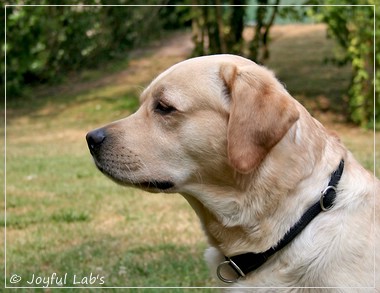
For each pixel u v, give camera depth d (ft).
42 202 26.66
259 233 10.29
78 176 31.58
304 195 10.14
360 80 39.24
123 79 59.62
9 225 23.44
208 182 10.65
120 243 20.85
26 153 37.83
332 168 10.40
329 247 9.96
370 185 10.57
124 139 11.04
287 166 10.13
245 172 9.84
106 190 28.60
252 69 10.21
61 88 58.59
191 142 10.61
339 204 10.18
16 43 47.24
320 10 38.73
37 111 51.62
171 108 10.75
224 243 10.76
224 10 46.70
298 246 10.09
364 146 34.06
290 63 58.65
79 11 49.62
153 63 64.34
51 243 21.12
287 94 10.23
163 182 10.90
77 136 42.88
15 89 54.75
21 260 19.38
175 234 21.68
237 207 10.43
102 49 58.90
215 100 10.47
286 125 9.77
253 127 9.86
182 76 10.75
